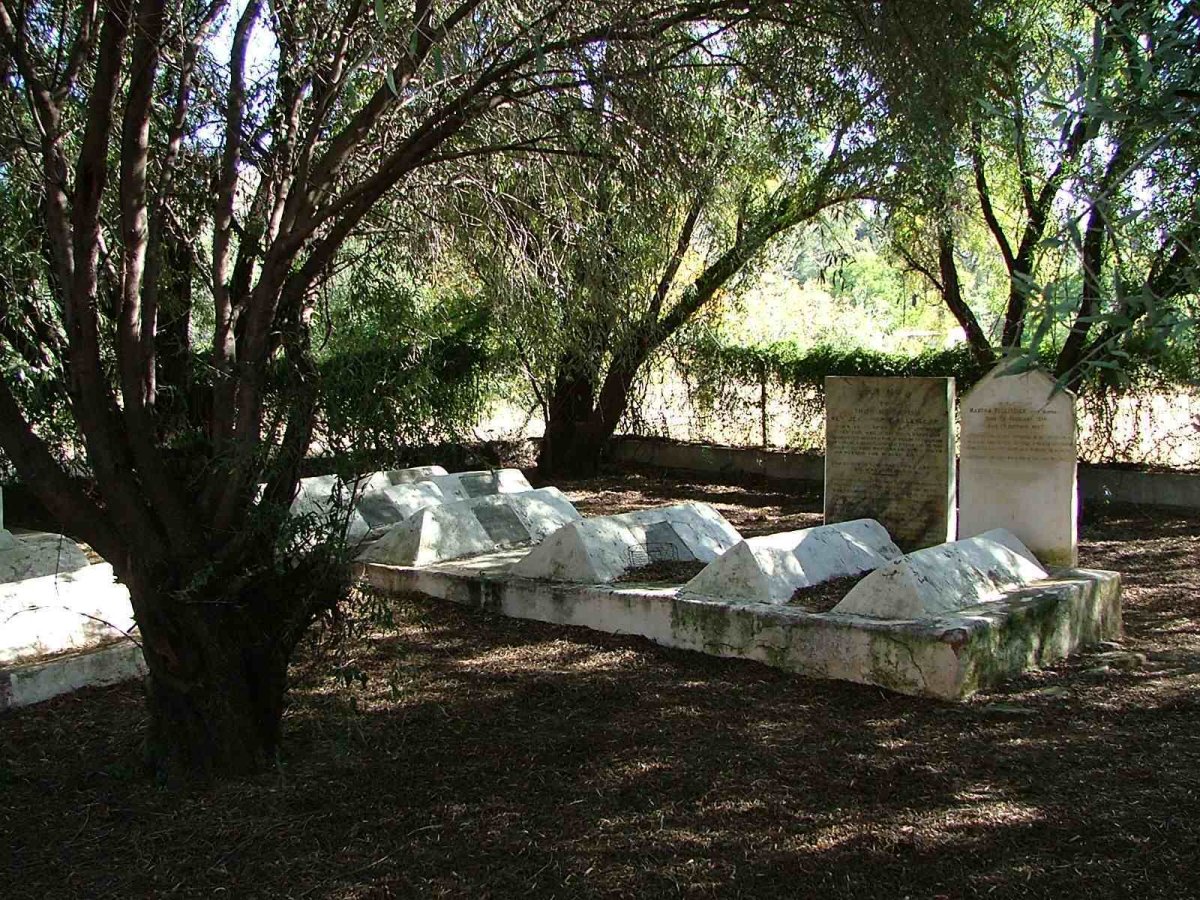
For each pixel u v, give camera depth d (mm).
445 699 5430
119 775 4367
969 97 4945
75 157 5184
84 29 4098
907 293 14922
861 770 4457
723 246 12664
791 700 5375
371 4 4684
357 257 5297
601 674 5824
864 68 5145
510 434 15414
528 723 5082
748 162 10180
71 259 3879
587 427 14633
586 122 6055
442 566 7664
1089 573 6668
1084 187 2523
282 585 4289
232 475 4004
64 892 3512
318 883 3557
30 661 5551
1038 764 4500
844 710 5211
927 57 4734
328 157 4223
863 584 5871
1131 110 1872
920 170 7922
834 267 14727
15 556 6352
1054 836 3830
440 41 4539
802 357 14180
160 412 4480
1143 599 7570
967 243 13172
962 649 5293
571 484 13930
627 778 4406
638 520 7516
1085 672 5777
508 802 4176
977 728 4930
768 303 17172
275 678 4445
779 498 12758
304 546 4203
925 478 8328
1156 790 4211
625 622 6504
